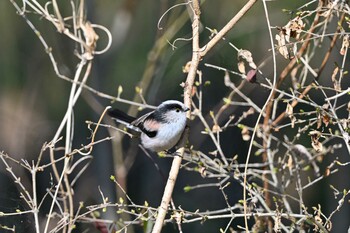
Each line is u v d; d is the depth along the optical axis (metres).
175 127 8.49
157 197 17.34
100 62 13.57
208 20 16.67
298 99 7.87
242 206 8.57
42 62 19.78
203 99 15.25
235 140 16.98
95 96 13.13
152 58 13.75
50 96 19.67
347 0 8.19
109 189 12.99
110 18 18.20
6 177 9.59
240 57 8.26
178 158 7.73
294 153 8.98
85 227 10.48
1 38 19.64
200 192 17.25
